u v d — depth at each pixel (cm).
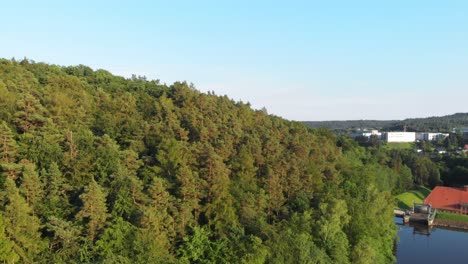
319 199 9275
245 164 8988
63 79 11075
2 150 6762
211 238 7081
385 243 10512
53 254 5606
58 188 6694
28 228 5706
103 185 7019
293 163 9750
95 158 7400
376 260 8869
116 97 11444
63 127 8481
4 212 5562
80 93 10594
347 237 8994
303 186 9769
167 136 9200
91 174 7138
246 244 6594
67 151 7431
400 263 11400
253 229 7325
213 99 13338
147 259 5556
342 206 8619
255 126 12462
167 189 7500
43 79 11712
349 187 10969
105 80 14850
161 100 11425
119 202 6488
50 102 8894
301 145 11750
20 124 7769
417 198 19725
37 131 7719
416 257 11950
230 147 9719
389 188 17175
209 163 7750
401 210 17188
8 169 6366
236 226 7262
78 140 7762
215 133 10181
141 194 6719
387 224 10531
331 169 11369
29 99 7950
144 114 11031
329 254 7800
